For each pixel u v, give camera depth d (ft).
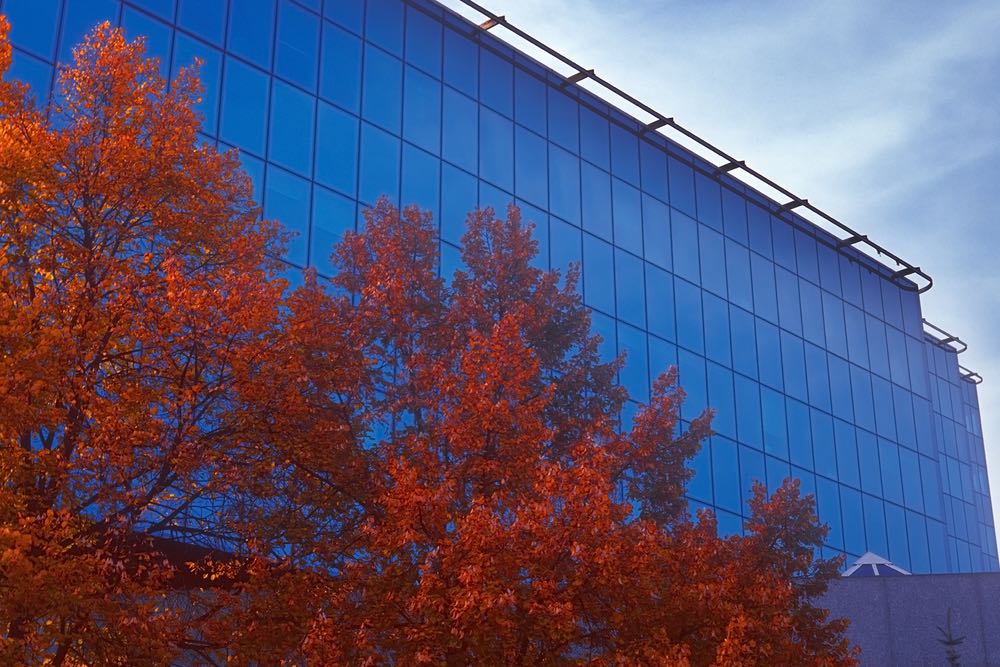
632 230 135.44
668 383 70.33
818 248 165.27
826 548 145.07
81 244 50.52
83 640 41.93
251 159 98.84
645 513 66.49
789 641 49.44
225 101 98.84
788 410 147.54
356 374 54.24
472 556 42.42
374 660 43.42
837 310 164.55
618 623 43.83
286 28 106.42
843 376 160.45
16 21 85.97
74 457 46.01
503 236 68.33
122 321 47.37
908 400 173.06
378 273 61.67
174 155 51.03
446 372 56.03
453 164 117.08
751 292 149.69
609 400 71.72
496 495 46.39
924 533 164.45
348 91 109.60
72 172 49.75
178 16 97.71
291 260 97.91
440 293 66.44
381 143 110.63
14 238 48.75
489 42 127.85
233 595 47.73
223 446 49.19
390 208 70.18
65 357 44.70
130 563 46.37
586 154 133.59
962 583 85.51
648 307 133.08
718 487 131.44
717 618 45.78
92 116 52.21
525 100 128.67
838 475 151.84
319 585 46.85
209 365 49.03
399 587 45.16
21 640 39.88
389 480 51.37
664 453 68.28
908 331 179.73
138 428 46.39
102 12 91.81
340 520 52.37
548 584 42.34
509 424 50.19
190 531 50.98
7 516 41.86
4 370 41.83
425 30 120.16
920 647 84.79
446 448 53.26
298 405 48.42
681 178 145.89
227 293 48.47
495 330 52.19
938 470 173.37
